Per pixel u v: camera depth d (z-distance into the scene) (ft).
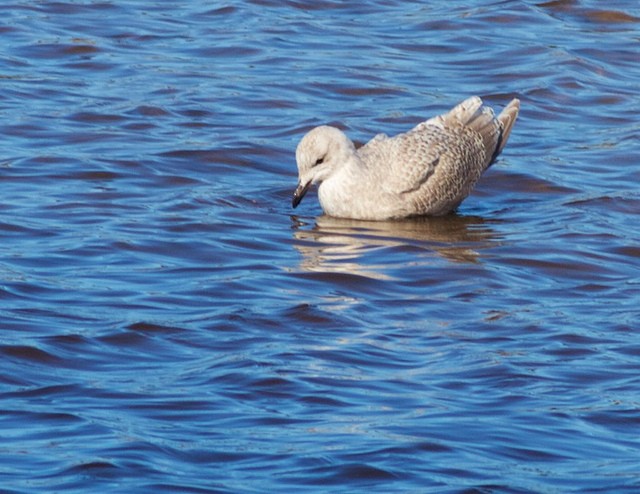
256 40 78.02
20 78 71.15
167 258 50.80
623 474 34.78
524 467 35.12
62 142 63.00
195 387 39.52
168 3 84.02
